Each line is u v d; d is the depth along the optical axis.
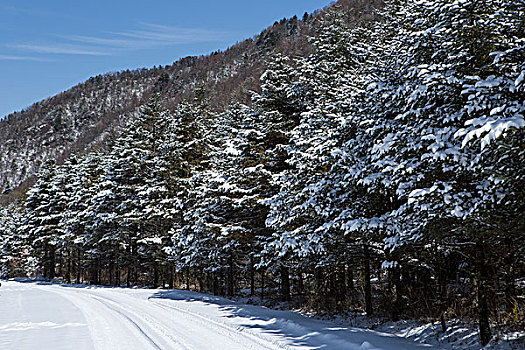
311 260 16.69
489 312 11.55
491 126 6.65
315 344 9.89
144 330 12.43
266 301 22.73
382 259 14.50
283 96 21.12
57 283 47.88
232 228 21.58
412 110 9.47
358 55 17.86
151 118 35.88
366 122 11.60
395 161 9.97
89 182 44.75
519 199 7.95
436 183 8.38
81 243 43.94
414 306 14.27
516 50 7.89
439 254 12.34
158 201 31.16
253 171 20.34
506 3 8.72
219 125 33.81
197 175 25.02
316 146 14.52
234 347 9.73
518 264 10.45
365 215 13.15
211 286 33.56
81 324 13.98
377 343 9.47
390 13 17.12
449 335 10.81
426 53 10.45
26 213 58.09
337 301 18.12
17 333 12.29
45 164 57.25
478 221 8.42
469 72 9.33
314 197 14.02
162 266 33.56
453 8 9.02
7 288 38.69
